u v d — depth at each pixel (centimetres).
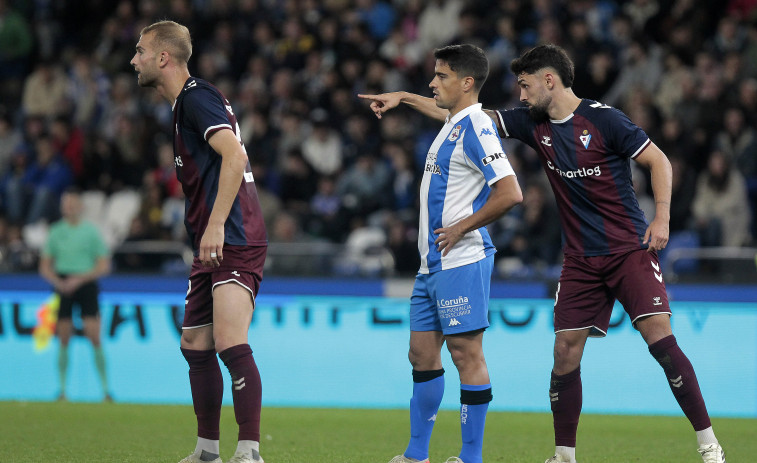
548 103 1784
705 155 4038
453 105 1730
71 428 2467
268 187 4309
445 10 4934
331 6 5241
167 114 4969
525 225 3653
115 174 4656
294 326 3247
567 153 1778
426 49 4934
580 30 4450
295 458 2011
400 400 3172
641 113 4009
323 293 3238
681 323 3077
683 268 3588
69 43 5856
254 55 5128
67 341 3281
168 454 2014
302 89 4675
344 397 3203
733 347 3056
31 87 5131
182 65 1680
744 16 4778
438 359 1762
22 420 2625
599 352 3086
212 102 1596
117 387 3309
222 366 3222
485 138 1669
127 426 2530
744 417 2989
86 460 1912
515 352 3123
